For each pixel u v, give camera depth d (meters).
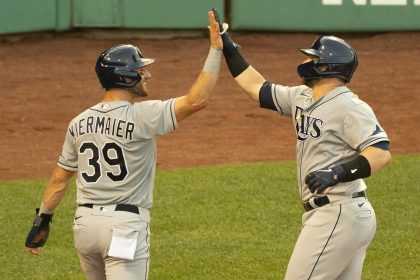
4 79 57.31
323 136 19.80
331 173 18.77
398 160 41.06
